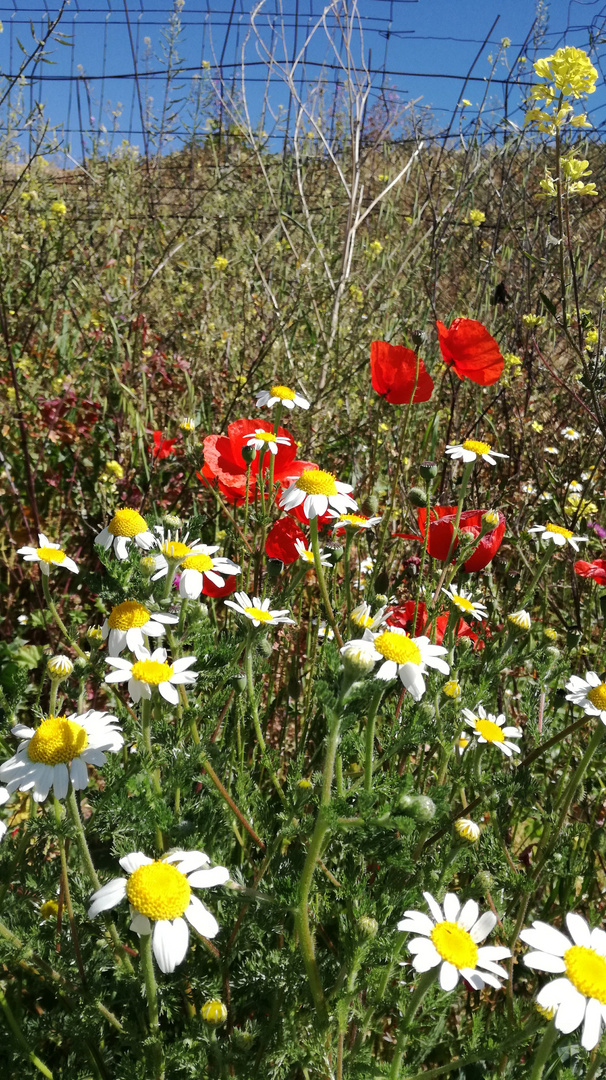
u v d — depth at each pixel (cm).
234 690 33
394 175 99
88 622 59
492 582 55
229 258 96
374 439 59
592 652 48
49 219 83
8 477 57
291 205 95
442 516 41
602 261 77
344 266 74
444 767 35
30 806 32
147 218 90
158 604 31
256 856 36
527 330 67
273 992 28
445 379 75
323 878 31
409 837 25
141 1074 25
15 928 26
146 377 72
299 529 42
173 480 65
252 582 47
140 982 27
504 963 33
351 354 74
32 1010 31
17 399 56
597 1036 20
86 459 65
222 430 64
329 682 25
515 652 35
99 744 24
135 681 27
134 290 78
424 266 80
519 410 75
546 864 33
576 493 64
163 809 25
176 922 20
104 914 27
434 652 27
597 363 51
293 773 30
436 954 22
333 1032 27
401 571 51
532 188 83
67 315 81
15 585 59
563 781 39
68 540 61
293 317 77
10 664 49
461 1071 32
